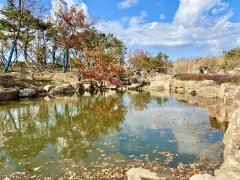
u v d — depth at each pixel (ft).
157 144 30.71
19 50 112.88
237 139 21.24
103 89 119.34
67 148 29.78
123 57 207.62
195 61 227.40
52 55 157.28
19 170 23.45
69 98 82.02
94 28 154.30
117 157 26.30
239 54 186.80
